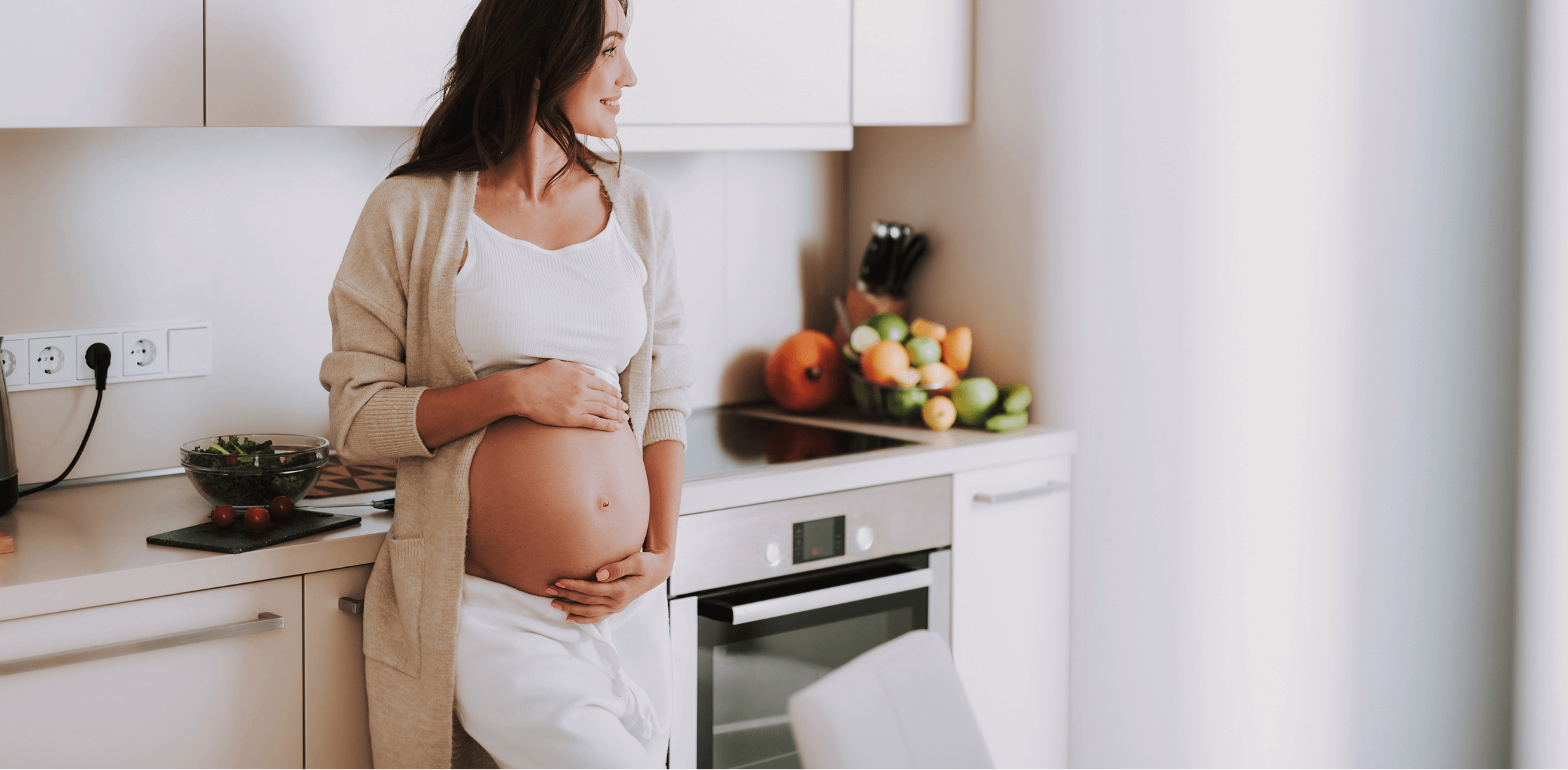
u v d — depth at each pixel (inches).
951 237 94.4
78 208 68.6
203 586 55.9
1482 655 92.7
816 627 76.1
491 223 60.0
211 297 73.4
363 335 60.4
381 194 60.5
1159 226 83.6
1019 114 89.3
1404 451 88.4
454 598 58.1
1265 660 86.3
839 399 96.9
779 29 80.7
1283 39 82.7
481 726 58.4
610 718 58.4
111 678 54.3
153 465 72.6
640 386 63.6
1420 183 86.9
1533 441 89.3
